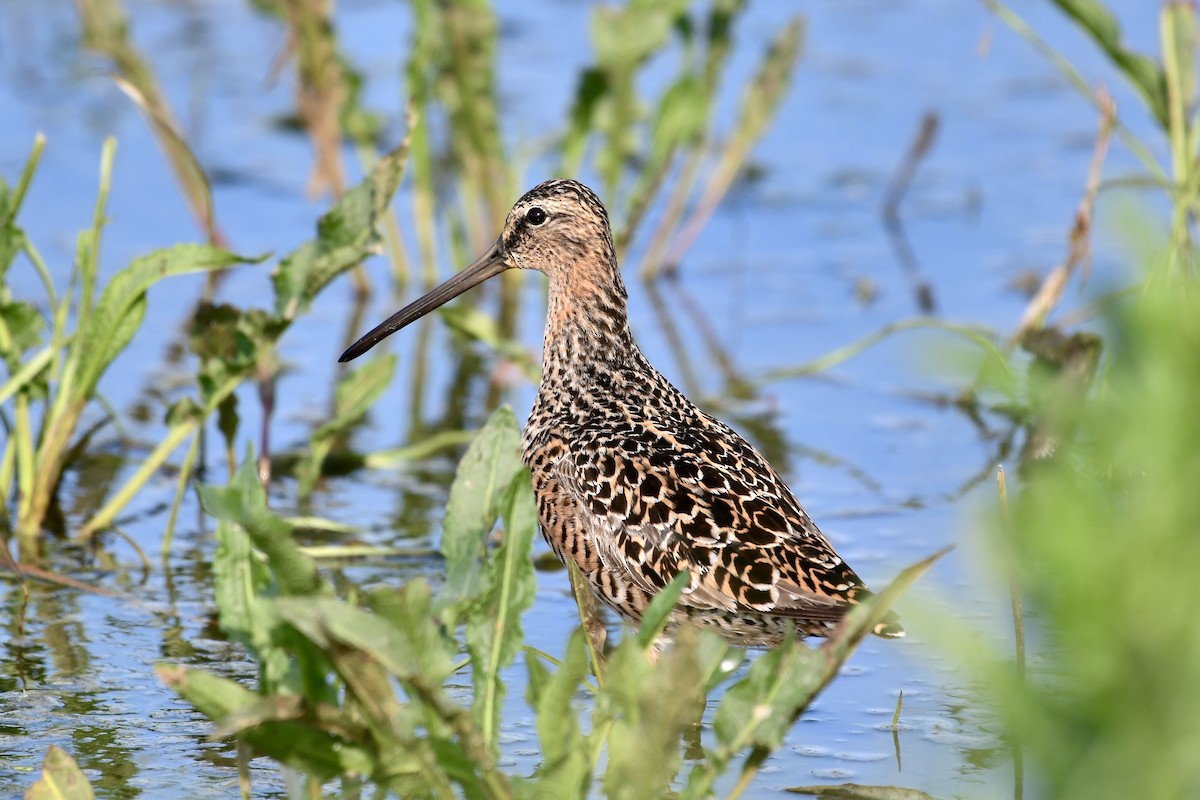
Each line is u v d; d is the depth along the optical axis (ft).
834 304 53.72
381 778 20.51
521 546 21.61
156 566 36.91
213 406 37.04
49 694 30.55
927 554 37.17
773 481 30.66
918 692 31.27
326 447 39.50
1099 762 11.73
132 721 29.53
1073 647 11.44
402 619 19.34
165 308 53.06
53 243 54.75
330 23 54.19
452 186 60.23
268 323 36.01
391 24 73.10
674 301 54.60
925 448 44.06
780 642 29.78
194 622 34.04
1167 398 11.28
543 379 35.17
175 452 43.62
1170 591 11.03
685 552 29.32
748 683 20.65
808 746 28.84
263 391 40.57
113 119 64.85
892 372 49.34
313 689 20.81
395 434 45.39
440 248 60.13
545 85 67.41
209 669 31.73
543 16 76.28
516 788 20.40
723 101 66.44
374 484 42.24
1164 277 12.42
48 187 59.16
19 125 63.52
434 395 48.44
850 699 30.94
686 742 29.60
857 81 70.69
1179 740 11.16
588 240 35.32
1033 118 67.36
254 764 27.91
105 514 38.04
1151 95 43.98
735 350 50.62
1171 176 60.03
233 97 67.72
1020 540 11.60
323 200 60.18
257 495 21.40
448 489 41.98
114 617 34.19
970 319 50.93
